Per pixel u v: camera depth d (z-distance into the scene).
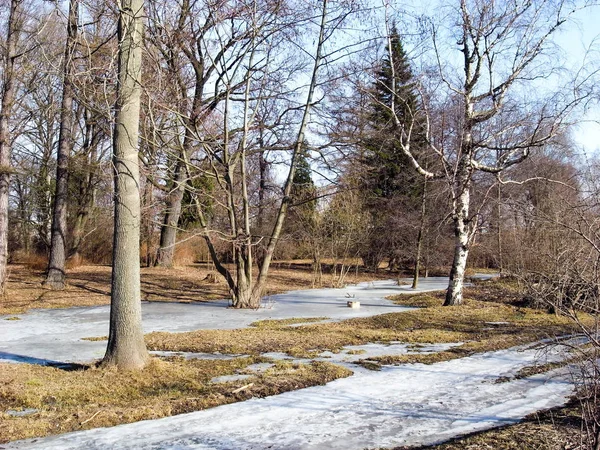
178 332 11.98
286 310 16.31
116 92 8.38
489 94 15.97
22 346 10.12
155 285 21.73
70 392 6.72
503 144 16.58
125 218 7.74
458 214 16.94
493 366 8.70
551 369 8.41
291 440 5.35
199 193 15.77
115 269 7.81
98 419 5.85
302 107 17.69
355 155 17.92
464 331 12.30
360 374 8.10
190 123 15.08
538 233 12.89
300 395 6.96
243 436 5.46
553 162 17.52
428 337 11.33
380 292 22.53
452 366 8.69
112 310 7.82
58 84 20.83
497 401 6.74
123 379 7.27
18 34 17.89
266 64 15.83
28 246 32.97
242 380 7.53
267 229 25.44
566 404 6.58
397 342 10.84
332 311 16.08
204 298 19.25
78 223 27.69
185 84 14.73
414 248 29.19
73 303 17.08
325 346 10.24
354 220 26.19
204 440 5.34
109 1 9.63
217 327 12.80
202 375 7.82
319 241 25.75
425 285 26.62
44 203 29.19
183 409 6.34
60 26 18.52
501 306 16.47
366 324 13.17
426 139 16.41
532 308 15.94
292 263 36.38
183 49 14.18
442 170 18.72
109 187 26.00
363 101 17.28
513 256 17.83
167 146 14.16
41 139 28.72
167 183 17.92
